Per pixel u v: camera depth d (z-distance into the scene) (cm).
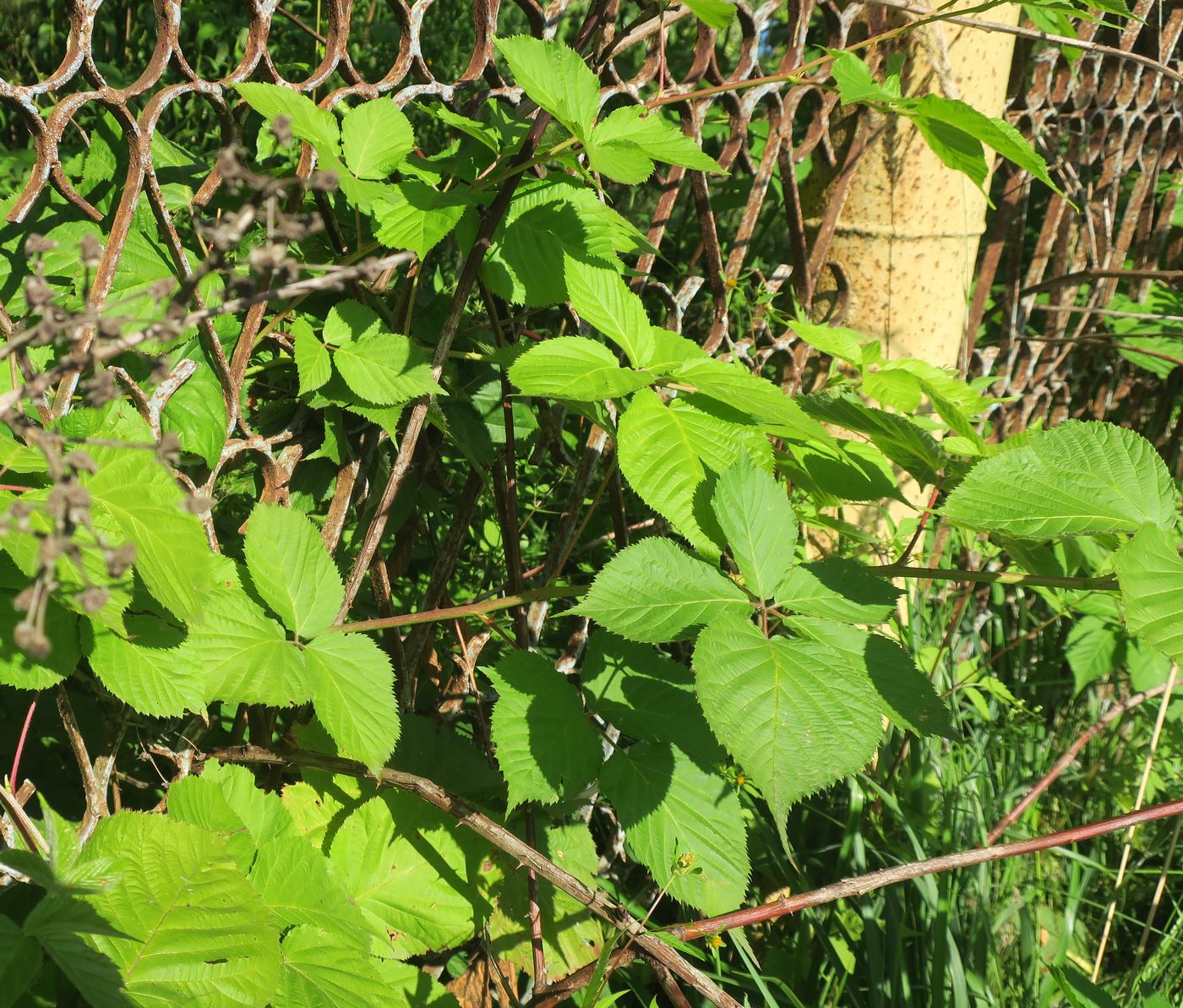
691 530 139
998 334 351
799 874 209
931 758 245
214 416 136
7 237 129
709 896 143
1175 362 340
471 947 191
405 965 152
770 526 138
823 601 141
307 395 151
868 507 262
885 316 257
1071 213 338
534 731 146
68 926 105
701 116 189
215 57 307
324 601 143
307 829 158
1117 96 335
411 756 175
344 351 144
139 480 112
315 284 85
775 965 204
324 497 170
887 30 240
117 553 72
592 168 129
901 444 175
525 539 262
